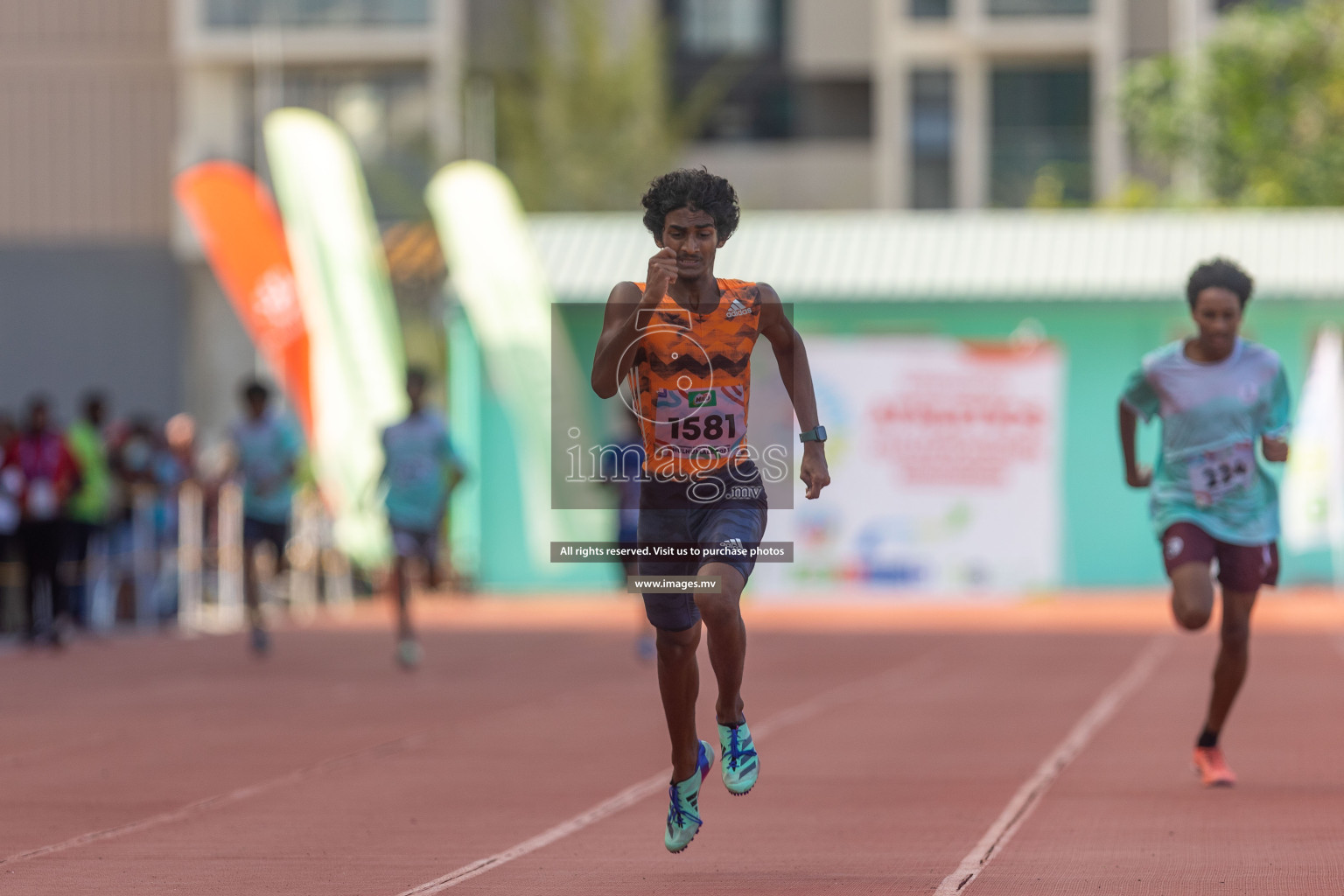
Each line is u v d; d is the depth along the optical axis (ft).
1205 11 413.59
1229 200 382.83
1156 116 386.73
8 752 98.73
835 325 259.39
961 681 136.36
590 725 110.22
